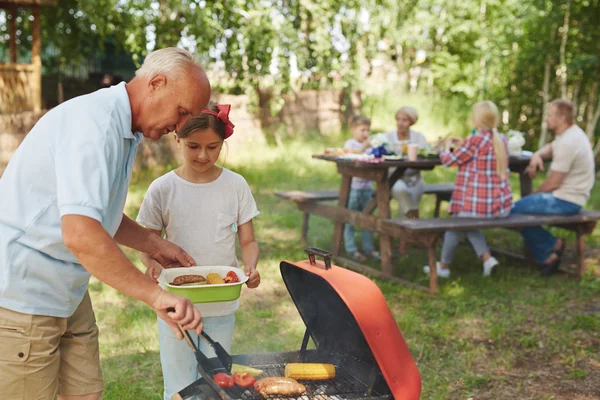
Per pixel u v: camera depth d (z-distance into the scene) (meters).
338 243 6.42
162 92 1.98
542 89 13.63
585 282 5.76
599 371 3.92
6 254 1.98
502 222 5.54
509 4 13.57
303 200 6.72
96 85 14.59
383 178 5.75
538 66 13.17
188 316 1.86
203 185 2.66
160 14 12.30
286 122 13.95
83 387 2.37
